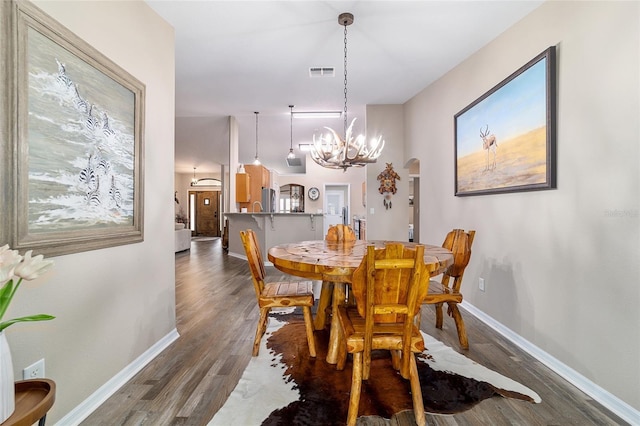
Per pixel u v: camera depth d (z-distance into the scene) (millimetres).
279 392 1697
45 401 925
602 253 1699
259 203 6762
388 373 1903
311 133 7109
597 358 1716
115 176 1748
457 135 3279
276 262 1877
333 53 3145
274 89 4207
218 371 1919
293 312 3039
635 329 1523
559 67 2010
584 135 1816
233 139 5828
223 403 1598
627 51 1565
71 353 1453
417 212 8469
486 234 2801
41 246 1270
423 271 1394
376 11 2441
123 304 1836
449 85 3533
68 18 1433
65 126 1399
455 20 2518
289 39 2881
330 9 2420
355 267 1582
